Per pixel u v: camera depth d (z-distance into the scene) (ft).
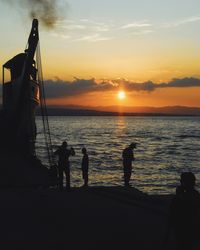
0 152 96.58
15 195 57.31
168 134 517.55
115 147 318.24
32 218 41.86
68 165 61.72
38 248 31.12
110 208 47.21
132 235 34.88
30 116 99.96
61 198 54.34
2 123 99.96
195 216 24.02
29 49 86.63
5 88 107.55
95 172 179.63
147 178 164.76
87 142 369.71
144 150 294.05
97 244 32.19
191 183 24.25
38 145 322.14
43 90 84.02
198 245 31.30
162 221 40.22
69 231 36.32
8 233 35.68
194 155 260.01
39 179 70.23
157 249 30.63
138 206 48.19
